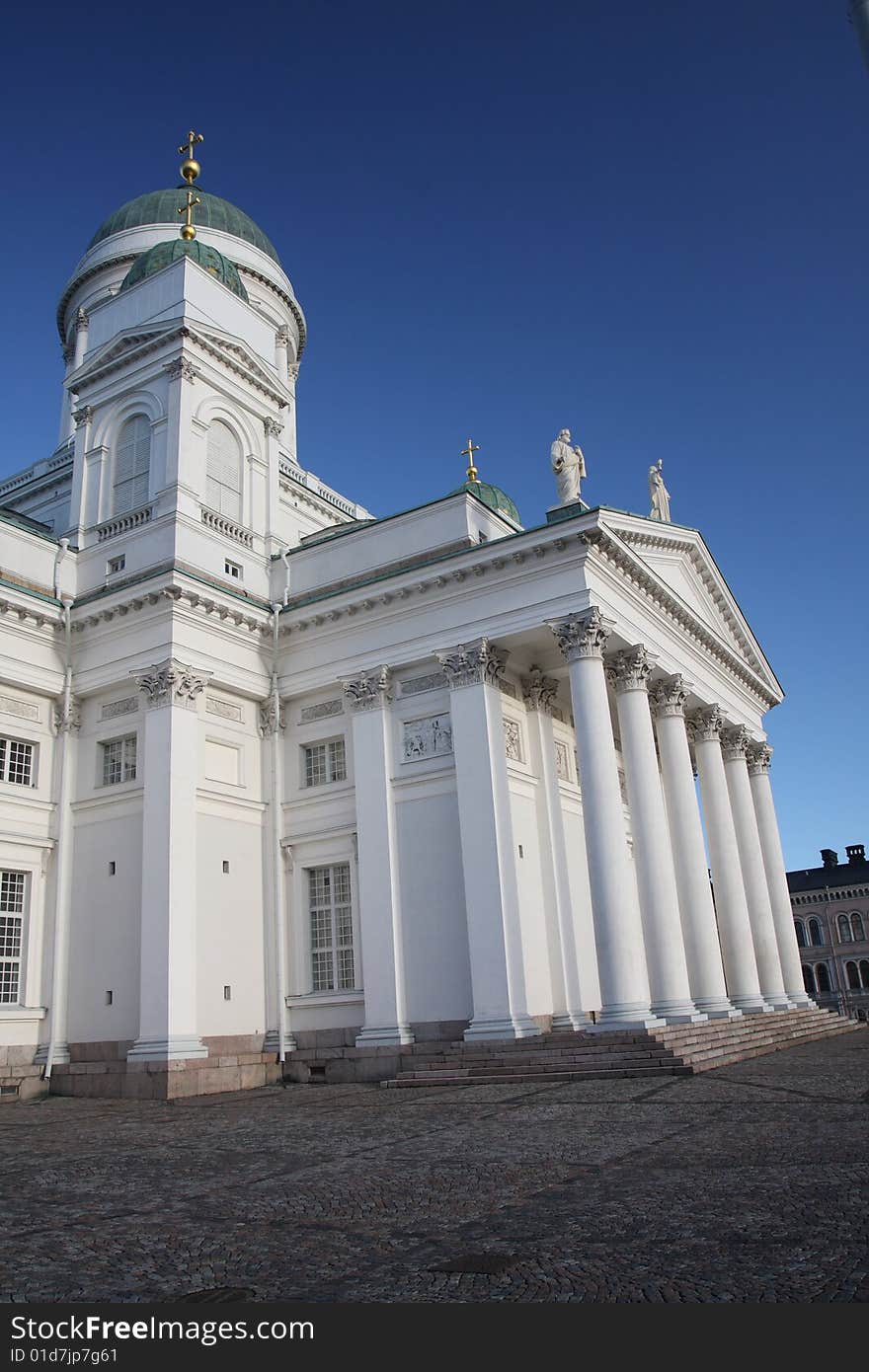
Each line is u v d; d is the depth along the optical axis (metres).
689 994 30.20
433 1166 12.00
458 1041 26.20
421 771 28.97
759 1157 11.18
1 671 28.91
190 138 37.84
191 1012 26.64
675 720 32.91
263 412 35.06
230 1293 7.23
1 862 28.12
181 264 33.38
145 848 27.78
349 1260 7.95
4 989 27.89
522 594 28.19
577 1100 17.98
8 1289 7.53
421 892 28.16
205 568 30.91
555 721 32.44
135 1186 11.80
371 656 30.39
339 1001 28.84
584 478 29.48
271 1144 14.91
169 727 28.28
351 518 43.81
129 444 33.38
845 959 99.12
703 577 37.59
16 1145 16.48
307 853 30.67
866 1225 8.04
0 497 42.47
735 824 39.28
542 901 29.22
